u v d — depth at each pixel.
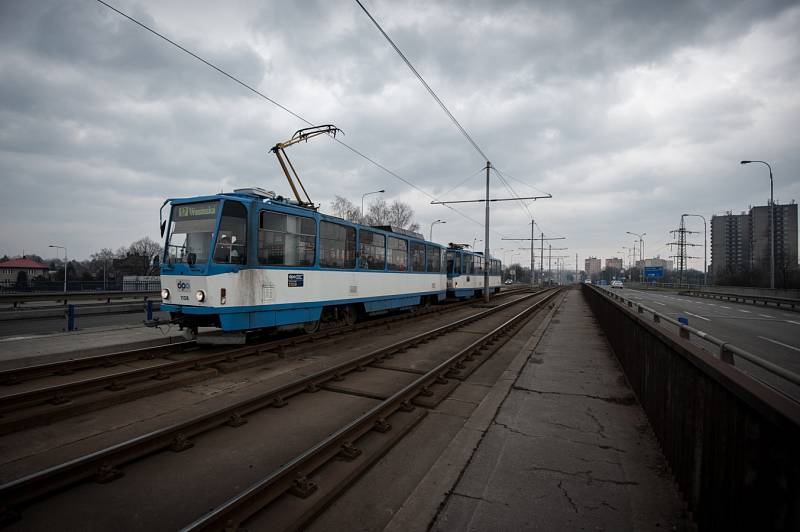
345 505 3.45
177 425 4.61
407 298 17.64
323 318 12.47
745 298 35.06
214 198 9.00
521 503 3.38
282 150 13.16
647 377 5.29
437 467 4.00
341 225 12.73
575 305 28.38
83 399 5.93
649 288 72.12
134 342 10.15
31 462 4.24
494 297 36.53
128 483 3.78
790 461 1.78
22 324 14.89
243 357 8.94
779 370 1.98
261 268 9.56
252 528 3.07
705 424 2.79
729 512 2.38
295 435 4.92
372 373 7.97
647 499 3.43
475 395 6.72
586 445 4.54
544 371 8.09
